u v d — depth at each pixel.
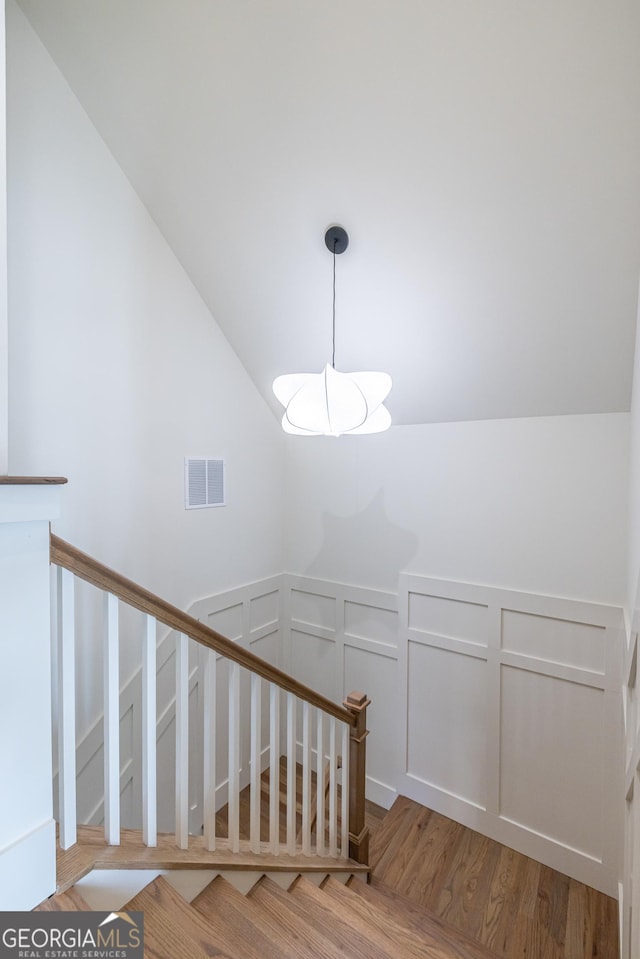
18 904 1.08
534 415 2.61
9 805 1.07
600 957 2.08
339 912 1.80
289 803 1.95
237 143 2.09
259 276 2.64
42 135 2.04
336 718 2.30
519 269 2.06
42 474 2.10
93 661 2.25
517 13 1.44
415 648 3.11
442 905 2.34
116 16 1.85
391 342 2.64
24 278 2.00
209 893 1.50
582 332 2.15
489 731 2.81
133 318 2.50
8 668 1.06
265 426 3.51
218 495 3.11
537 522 2.62
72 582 1.19
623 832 2.13
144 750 1.38
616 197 1.71
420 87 1.69
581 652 2.49
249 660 1.70
